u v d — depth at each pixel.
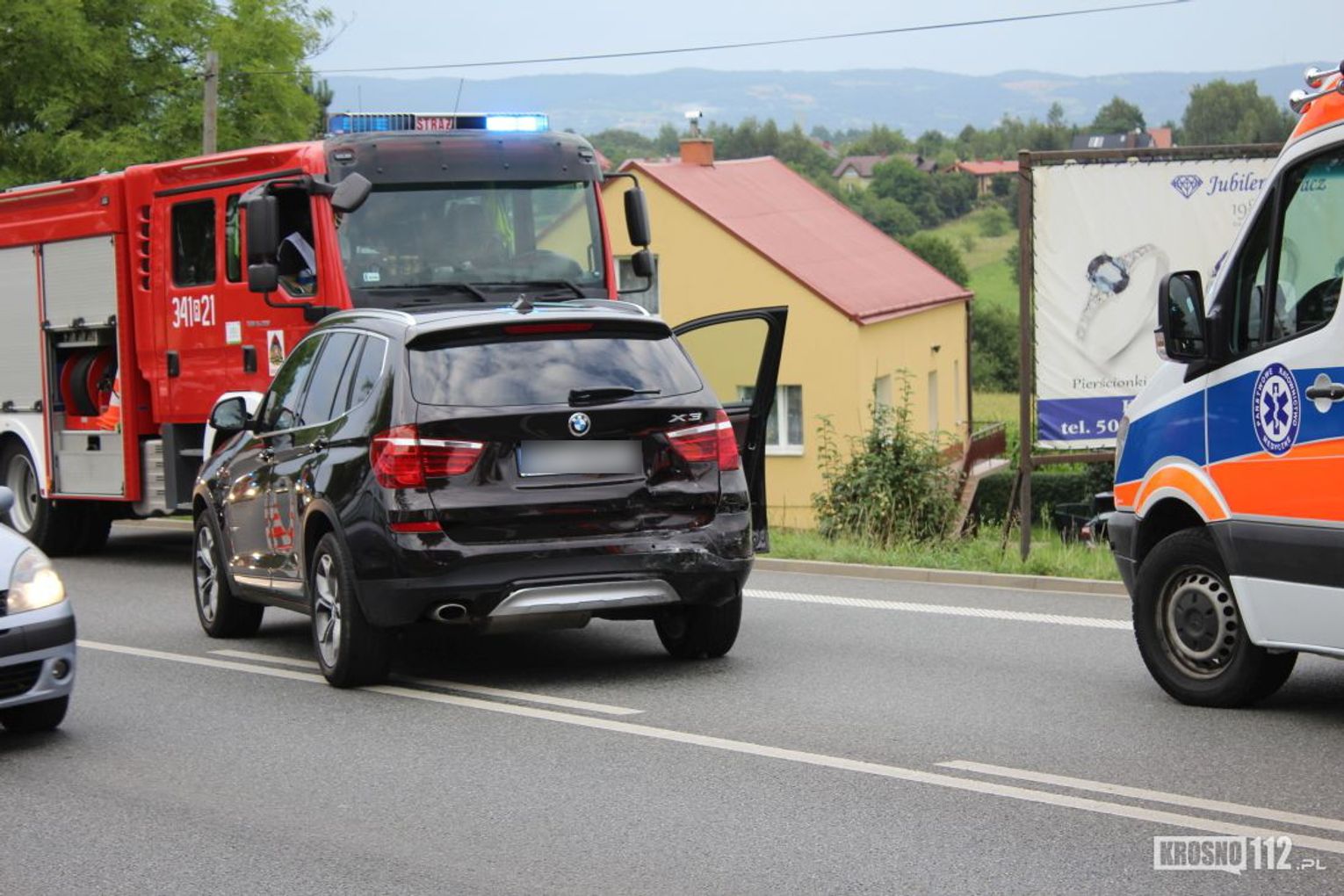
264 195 14.68
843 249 49.22
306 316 15.05
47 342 18.48
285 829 7.27
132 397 17.41
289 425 11.34
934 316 50.69
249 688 10.56
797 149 169.25
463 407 9.77
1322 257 8.34
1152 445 9.37
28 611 8.83
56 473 18.53
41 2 36.25
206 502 12.56
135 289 17.22
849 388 44.16
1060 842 6.69
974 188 138.25
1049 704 9.33
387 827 7.24
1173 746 8.24
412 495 9.70
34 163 36.84
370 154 15.09
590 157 15.91
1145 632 9.39
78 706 10.12
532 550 9.73
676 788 7.73
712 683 10.21
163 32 38.00
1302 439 8.35
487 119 15.72
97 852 7.02
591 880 6.42
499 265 15.35
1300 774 7.66
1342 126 8.26
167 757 8.73
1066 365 16.77
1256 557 8.60
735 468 10.26
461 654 11.61
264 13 39.22
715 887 6.28
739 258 45.28
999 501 45.31
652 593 9.94
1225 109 150.25
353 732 9.18
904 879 6.29
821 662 10.79
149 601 14.98
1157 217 16.64
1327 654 8.34
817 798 7.46
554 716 9.38
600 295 15.70
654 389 10.10
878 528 20.12
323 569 10.49
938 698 9.55
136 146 36.28
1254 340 8.73
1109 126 180.12
